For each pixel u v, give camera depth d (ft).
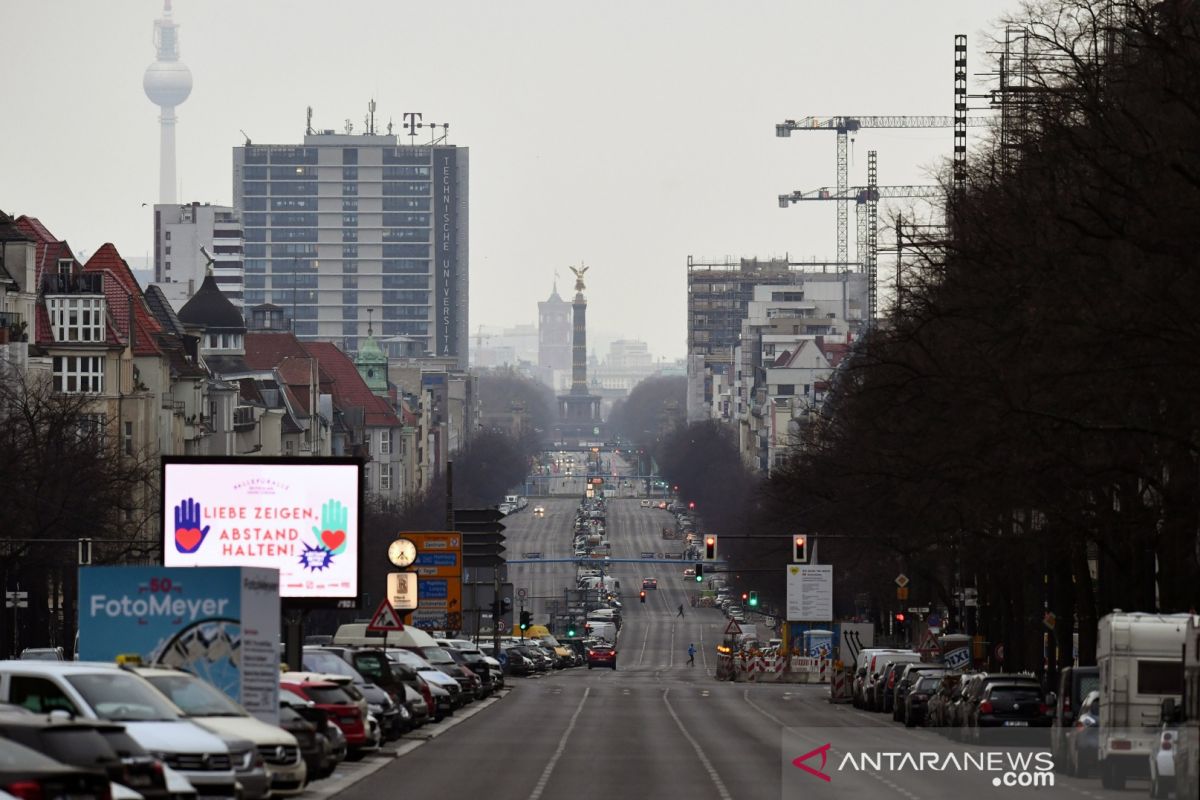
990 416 532.32
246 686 370.53
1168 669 415.23
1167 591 547.90
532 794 380.99
